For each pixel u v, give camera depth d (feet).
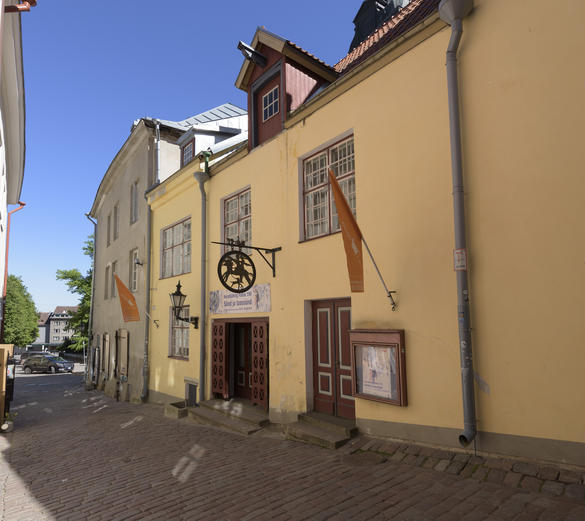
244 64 31.14
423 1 29.60
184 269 40.96
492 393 15.65
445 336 17.57
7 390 35.99
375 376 20.17
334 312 24.18
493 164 16.33
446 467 15.78
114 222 65.26
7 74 29.04
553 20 15.10
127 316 44.86
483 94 16.81
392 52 20.79
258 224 30.17
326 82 30.35
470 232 16.79
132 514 14.16
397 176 20.20
